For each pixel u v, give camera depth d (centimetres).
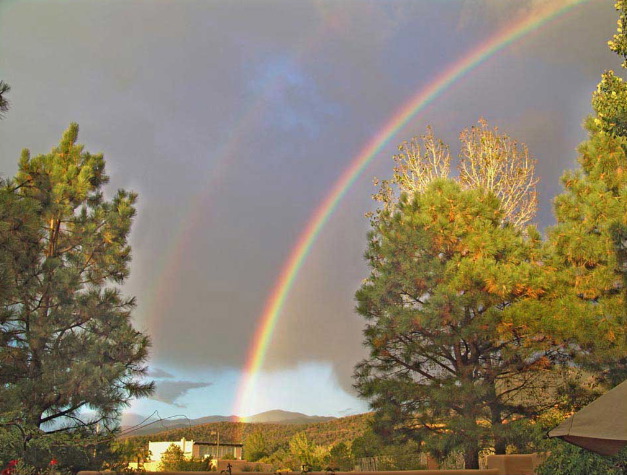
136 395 1853
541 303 1778
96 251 2036
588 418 791
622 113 1339
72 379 1711
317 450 3281
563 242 1875
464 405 1766
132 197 2238
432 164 2555
